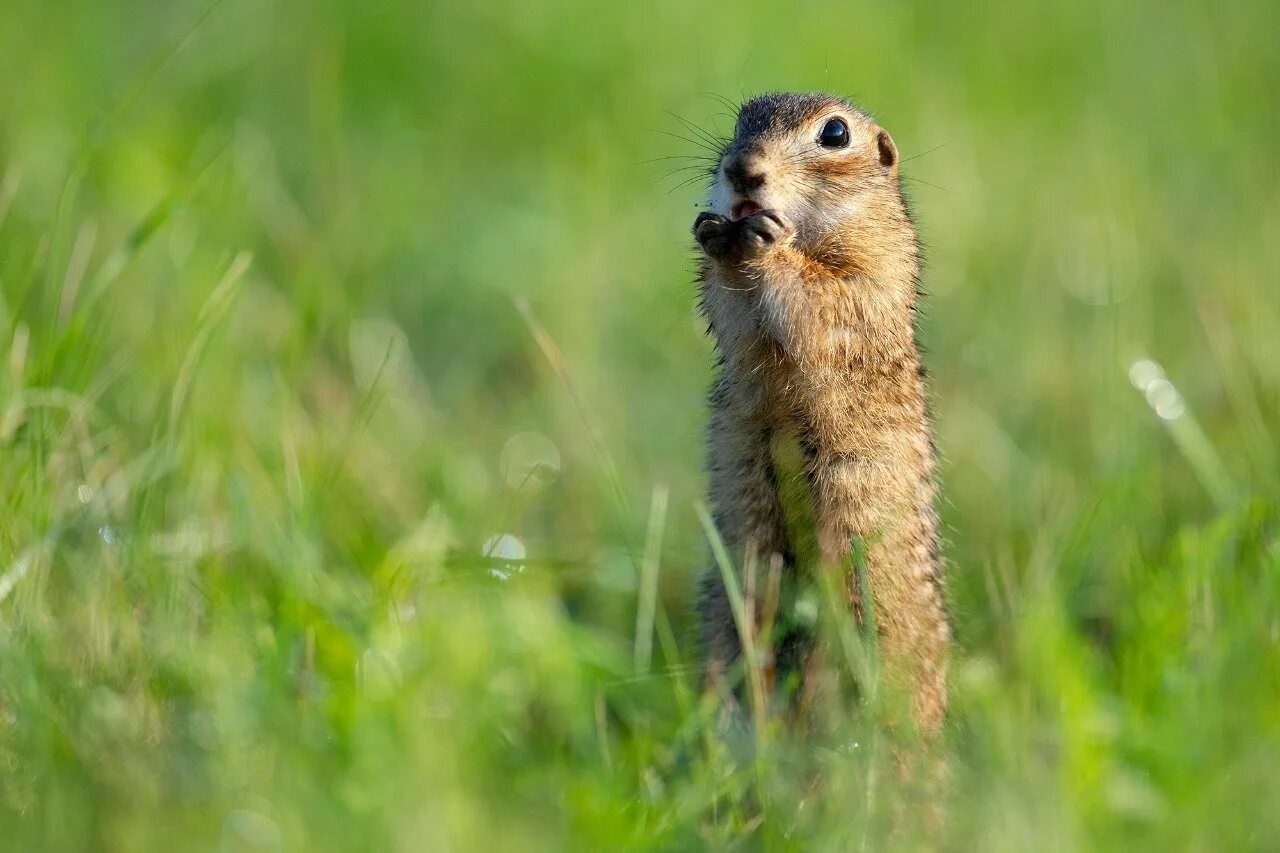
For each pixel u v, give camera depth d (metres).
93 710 9.34
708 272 12.14
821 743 10.34
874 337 11.59
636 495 14.97
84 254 13.66
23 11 21.94
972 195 19.61
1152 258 17.69
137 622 10.41
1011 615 11.70
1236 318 16.09
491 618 11.27
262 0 22.98
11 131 18.70
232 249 16.38
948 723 11.45
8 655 9.51
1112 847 8.90
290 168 20.31
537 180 20.77
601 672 11.75
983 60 23.94
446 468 14.34
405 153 21.30
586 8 23.47
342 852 8.26
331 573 11.98
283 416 13.03
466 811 8.45
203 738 9.30
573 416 15.70
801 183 11.83
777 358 11.52
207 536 11.62
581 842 8.75
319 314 15.70
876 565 11.26
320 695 10.16
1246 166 20.03
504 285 18.30
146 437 12.57
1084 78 23.64
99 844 8.26
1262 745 9.27
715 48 23.08
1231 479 13.36
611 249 18.78
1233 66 23.23
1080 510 13.22
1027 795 8.92
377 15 23.14
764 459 11.59
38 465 11.18
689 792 9.32
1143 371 14.45
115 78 20.95
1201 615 10.95
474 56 22.86
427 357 17.59
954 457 15.27
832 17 24.31
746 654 10.45
